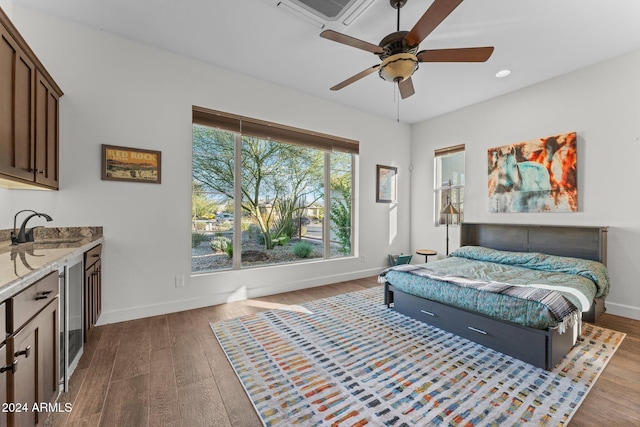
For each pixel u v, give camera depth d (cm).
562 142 328
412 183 519
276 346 223
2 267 121
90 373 184
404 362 200
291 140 380
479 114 416
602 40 263
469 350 216
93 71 255
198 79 308
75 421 142
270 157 382
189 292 306
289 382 176
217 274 324
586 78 313
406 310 285
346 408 153
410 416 146
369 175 468
